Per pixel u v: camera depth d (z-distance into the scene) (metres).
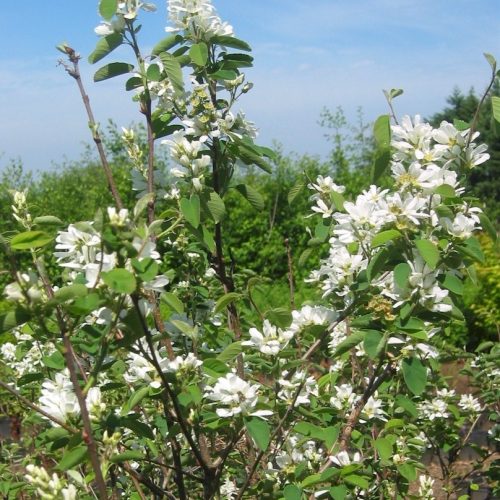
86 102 2.54
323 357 3.40
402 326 2.18
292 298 3.45
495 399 4.37
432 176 2.35
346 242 2.38
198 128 2.89
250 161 2.99
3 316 1.72
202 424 2.44
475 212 2.40
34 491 3.33
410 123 2.49
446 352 4.40
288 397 2.60
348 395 2.92
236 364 2.97
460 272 2.50
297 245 13.28
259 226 13.14
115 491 3.03
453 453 4.56
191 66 2.99
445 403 4.21
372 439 2.81
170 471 2.91
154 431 2.79
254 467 2.38
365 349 2.21
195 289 3.19
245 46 3.01
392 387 3.61
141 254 1.82
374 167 2.41
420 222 2.30
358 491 3.11
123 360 2.92
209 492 2.47
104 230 1.81
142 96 2.81
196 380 2.37
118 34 2.77
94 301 1.78
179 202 2.58
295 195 3.07
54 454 3.33
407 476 2.90
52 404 2.16
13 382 4.50
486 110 19.73
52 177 14.77
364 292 2.45
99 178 14.65
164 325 2.87
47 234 1.73
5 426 5.56
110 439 2.01
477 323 8.85
